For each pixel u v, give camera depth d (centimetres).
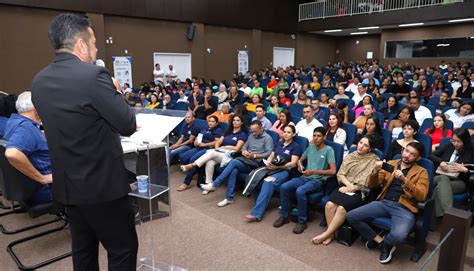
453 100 538
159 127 152
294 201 313
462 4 989
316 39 1528
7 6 728
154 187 178
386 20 1157
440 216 272
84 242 124
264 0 1259
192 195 364
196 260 210
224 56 1184
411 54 1287
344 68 1196
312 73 1073
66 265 205
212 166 369
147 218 195
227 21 1148
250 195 360
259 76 1073
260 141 357
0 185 212
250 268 204
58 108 103
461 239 163
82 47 111
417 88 715
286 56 1422
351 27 1249
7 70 745
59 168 108
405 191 238
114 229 117
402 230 224
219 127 425
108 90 103
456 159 306
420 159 254
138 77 969
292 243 262
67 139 105
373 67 1148
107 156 109
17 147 194
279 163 319
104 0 853
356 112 528
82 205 110
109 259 123
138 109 179
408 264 234
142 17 943
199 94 701
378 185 262
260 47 1286
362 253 248
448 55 1194
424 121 420
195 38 1079
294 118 464
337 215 259
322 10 1330
